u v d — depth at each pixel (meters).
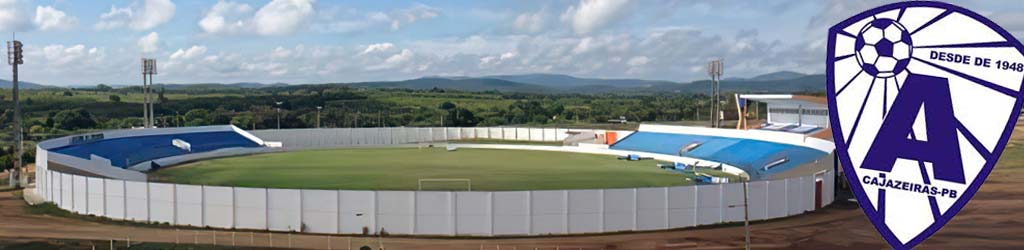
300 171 101.88
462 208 52.53
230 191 54.91
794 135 101.69
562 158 123.06
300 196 53.62
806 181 62.47
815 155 89.31
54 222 57.59
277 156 127.88
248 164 112.56
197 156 122.25
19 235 52.59
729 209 57.06
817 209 63.62
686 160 115.06
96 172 78.19
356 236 52.25
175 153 120.62
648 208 54.34
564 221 53.06
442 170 102.75
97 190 60.03
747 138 114.56
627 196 53.88
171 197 56.47
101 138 112.56
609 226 53.62
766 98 122.44
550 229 52.97
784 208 60.00
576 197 53.19
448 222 52.59
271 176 95.56
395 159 121.50
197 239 51.25
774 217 59.19
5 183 84.00
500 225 52.59
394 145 152.62
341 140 155.62
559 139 155.88
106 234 53.03
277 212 54.12
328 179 91.88
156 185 56.94
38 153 76.31
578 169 103.81
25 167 94.19
